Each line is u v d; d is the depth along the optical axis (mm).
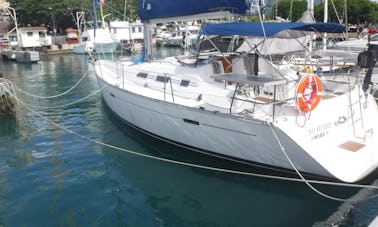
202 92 6590
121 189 5941
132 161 7000
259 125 5242
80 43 32719
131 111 7762
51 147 7992
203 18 6766
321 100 5387
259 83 4934
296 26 5191
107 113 10617
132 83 8266
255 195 5559
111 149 7641
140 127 7812
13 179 6426
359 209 4953
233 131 5691
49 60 28594
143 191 5852
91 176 6457
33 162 7188
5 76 20406
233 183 5973
